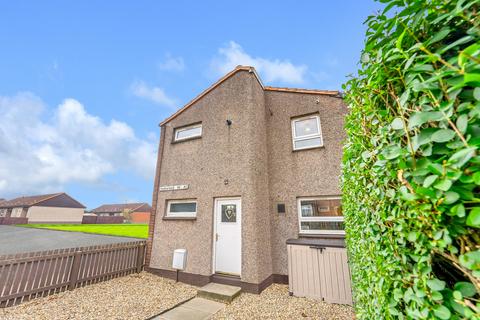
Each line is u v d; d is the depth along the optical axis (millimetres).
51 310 4070
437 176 742
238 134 6000
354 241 2602
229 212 5750
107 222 41406
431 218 854
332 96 6082
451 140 765
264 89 7062
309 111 6289
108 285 5508
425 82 771
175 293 4930
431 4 889
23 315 3865
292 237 5578
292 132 6402
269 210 5988
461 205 715
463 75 699
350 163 2285
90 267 5664
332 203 5488
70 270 5316
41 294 4762
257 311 3912
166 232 6504
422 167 835
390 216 1177
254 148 5738
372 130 1391
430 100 823
